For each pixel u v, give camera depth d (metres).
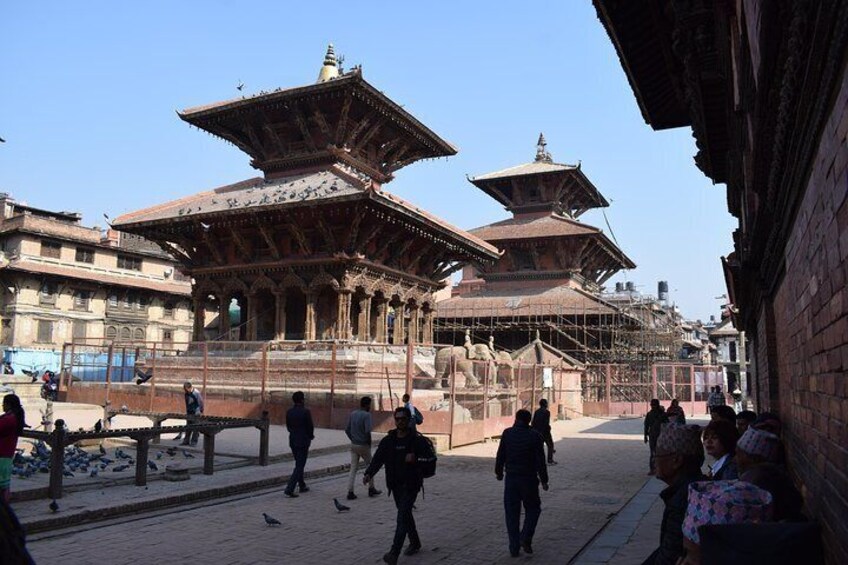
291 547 10.93
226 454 20.08
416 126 42.47
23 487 13.25
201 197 40.97
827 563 5.59
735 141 11.89
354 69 36.06
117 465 17.36
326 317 38.28
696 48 11.67
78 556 10.06
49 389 37.84
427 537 12.01
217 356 36.56
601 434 35.75
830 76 3.86
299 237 35.41
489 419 29.75
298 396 15.91
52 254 62.47
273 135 40.66
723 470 6.50
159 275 72.06
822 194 4.87
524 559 10.56
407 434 10.44
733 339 92.88
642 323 61.62
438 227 38.31
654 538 11.72
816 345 5.91
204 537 11.41
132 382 38.78
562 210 72.31
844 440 4.54
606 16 13.82
